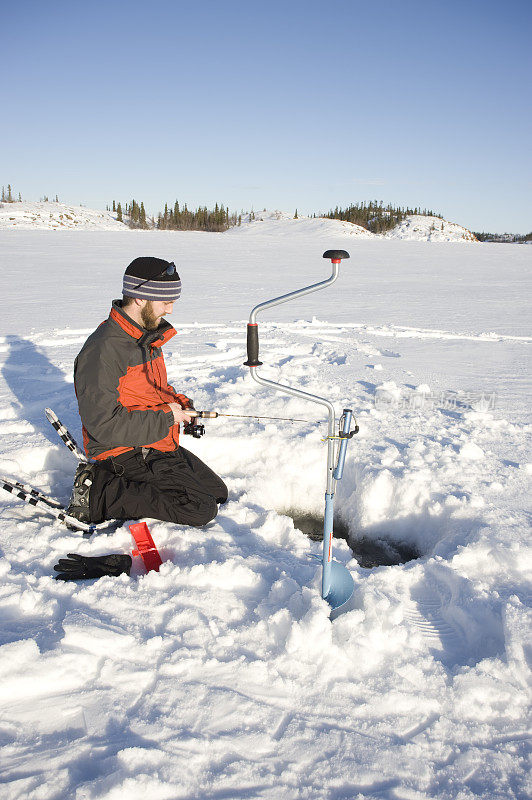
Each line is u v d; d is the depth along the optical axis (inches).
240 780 64.6
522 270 818.8
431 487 133.7
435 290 573.0
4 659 76.9
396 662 82.3
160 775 63.9
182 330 327.9
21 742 68.3
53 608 90.3
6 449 148.4
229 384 212.1
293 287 545.0
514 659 80.9
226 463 158.9
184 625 88.2
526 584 101.2
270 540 120.9
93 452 117.5
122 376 110.9
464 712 75.6
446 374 244.4
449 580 101.6
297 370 235.8
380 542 137.5
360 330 344.8
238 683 77.5
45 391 204.1
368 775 66.1
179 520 118.3
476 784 66.4
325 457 154.5
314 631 82.4
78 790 61.4
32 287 491.2
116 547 112.2
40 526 117.9
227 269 698.8
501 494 131.6
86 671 78.5
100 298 432.5
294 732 71.1
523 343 318.7
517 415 190.9
